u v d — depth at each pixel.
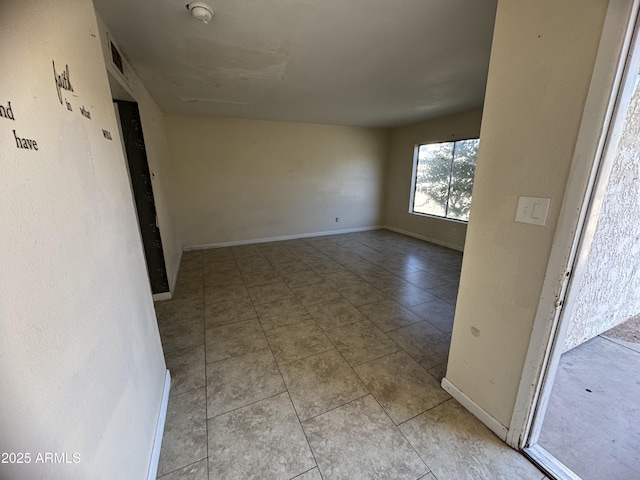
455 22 1.73
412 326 2.37
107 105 1.13
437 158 5.08
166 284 2.87
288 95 3.31
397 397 1.61
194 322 2.43
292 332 2.27
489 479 1.17
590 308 1.95
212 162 4.64
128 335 1.08
